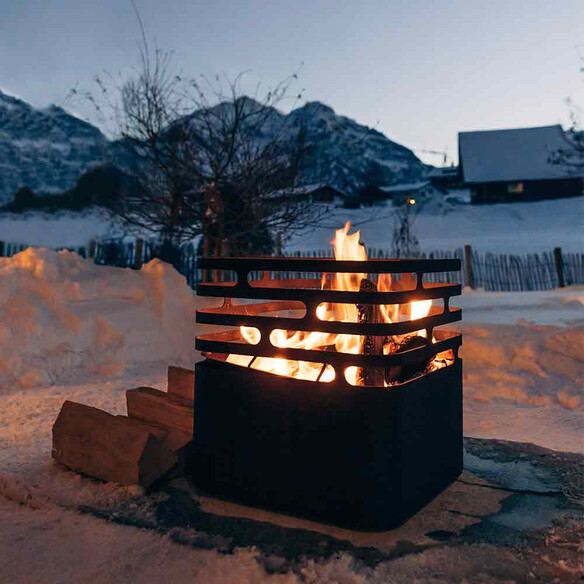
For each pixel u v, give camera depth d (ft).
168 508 8.18
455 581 6.44
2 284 18.54
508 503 8.39
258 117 38.01
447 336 9.82
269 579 6.43
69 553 7.10
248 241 39.50
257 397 8.21
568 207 161.38
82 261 21.59
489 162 179.01
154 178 39.19
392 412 7.53
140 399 10.68
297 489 7.91
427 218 157.69
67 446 9.68
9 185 382.22
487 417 14.80
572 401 15.79
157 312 21.20
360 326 7.52
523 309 34.86
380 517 7.49
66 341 18.78
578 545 7.17
